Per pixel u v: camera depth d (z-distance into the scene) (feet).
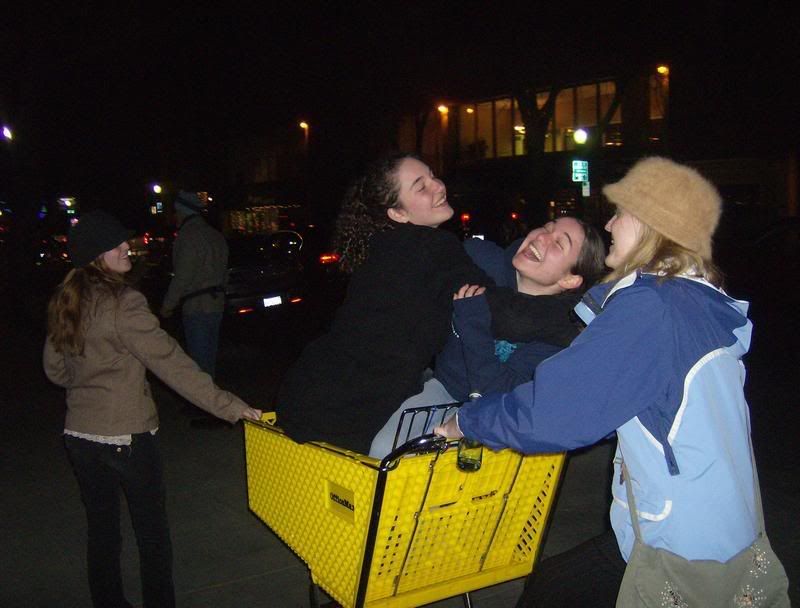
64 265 93.09
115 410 11.57
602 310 7.66
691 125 87.86
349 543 9.71
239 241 46.83
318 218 112.06
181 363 11.55
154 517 11.93
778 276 45.27
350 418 9.84
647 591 7.43
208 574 14.79
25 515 17.83
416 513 9.49
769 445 22.07
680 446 7.29
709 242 7.72
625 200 7.73
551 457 10.50
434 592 10.07
